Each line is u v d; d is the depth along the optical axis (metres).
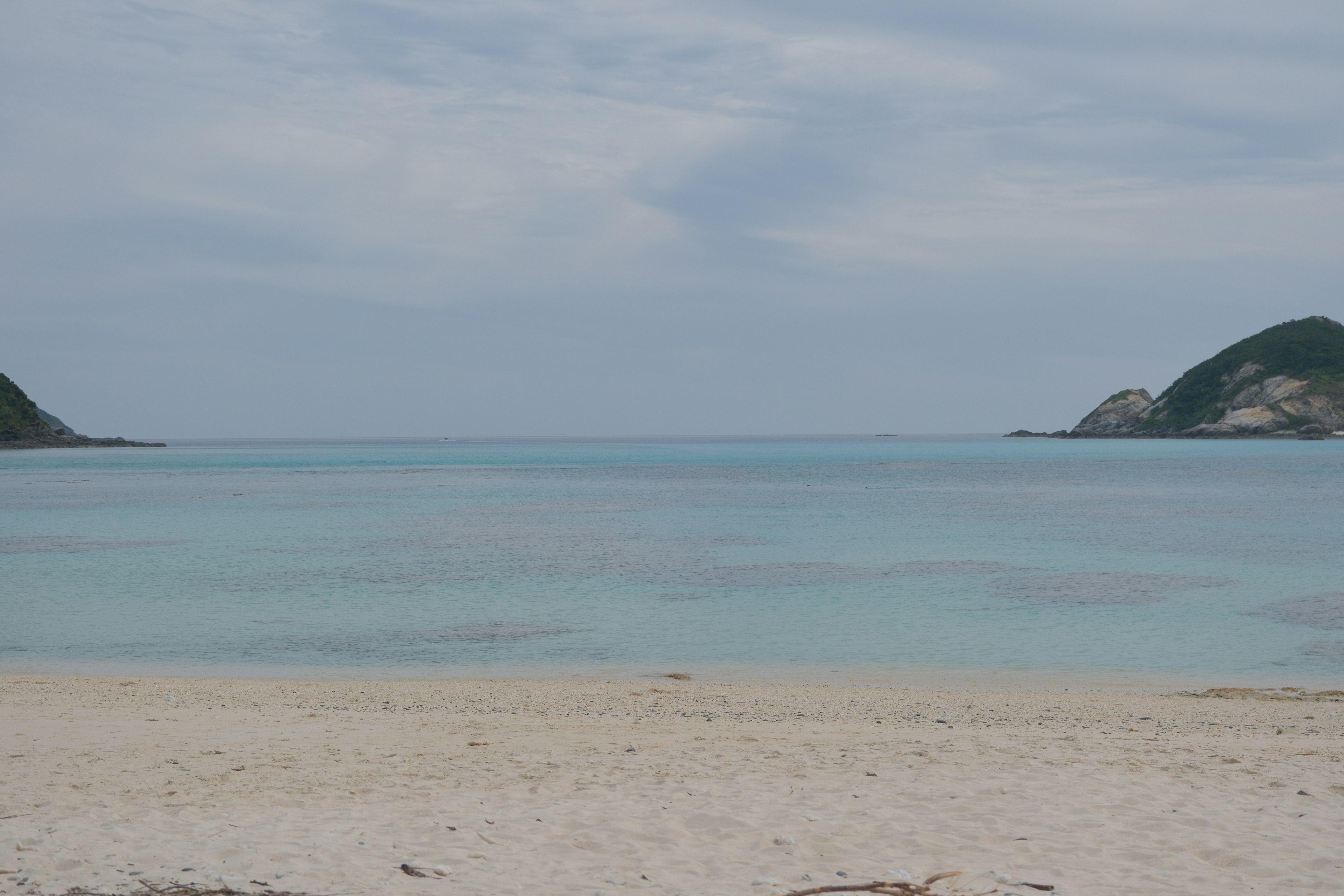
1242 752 12.06
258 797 9.78
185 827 8.60
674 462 181.50
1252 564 38.97
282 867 7.48
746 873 7.54
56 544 46.59
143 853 7.79
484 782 10.46
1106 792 9.93
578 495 86.62
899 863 7.82
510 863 7.70
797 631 25.38
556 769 11.10
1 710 14.94
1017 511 66.12
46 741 12.45
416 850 8.02
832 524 57.53
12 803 9.38
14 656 22.38
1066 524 56.31
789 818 9.02
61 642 24.00
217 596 31.22
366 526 56.44
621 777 10.72
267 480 114.00
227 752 11.89
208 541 48.44
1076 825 8.80
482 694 17.53
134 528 54.69
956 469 140.00
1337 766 11.15
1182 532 51.81
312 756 11.73
